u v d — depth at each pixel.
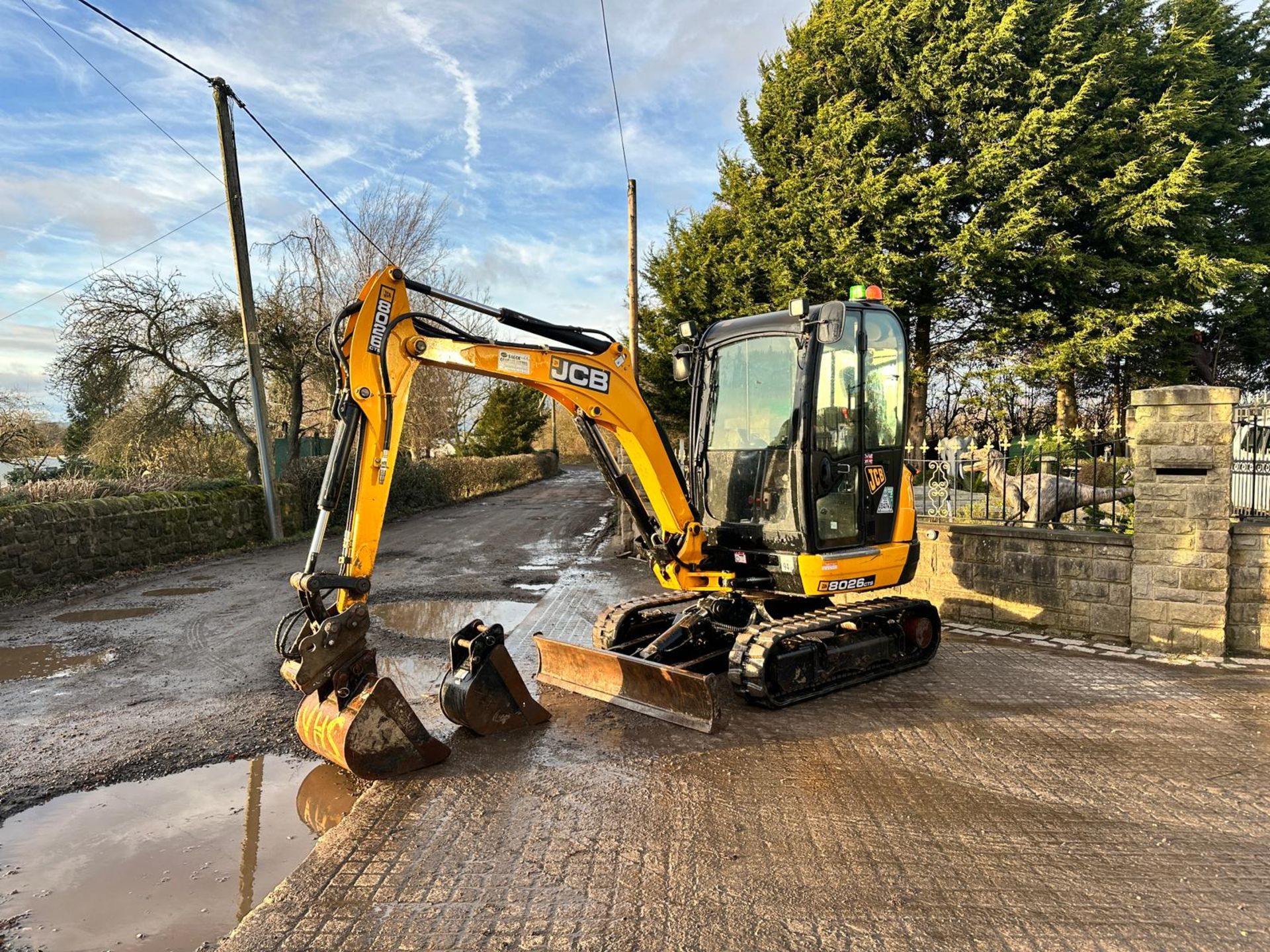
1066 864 3.29
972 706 5.35
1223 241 17.31
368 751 4.11
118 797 4.25
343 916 2.97
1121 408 18.30
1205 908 2.97
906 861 3.33
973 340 17.89
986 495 8.52
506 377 4.86
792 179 16.73
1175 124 15.66
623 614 6.24
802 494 5.45
